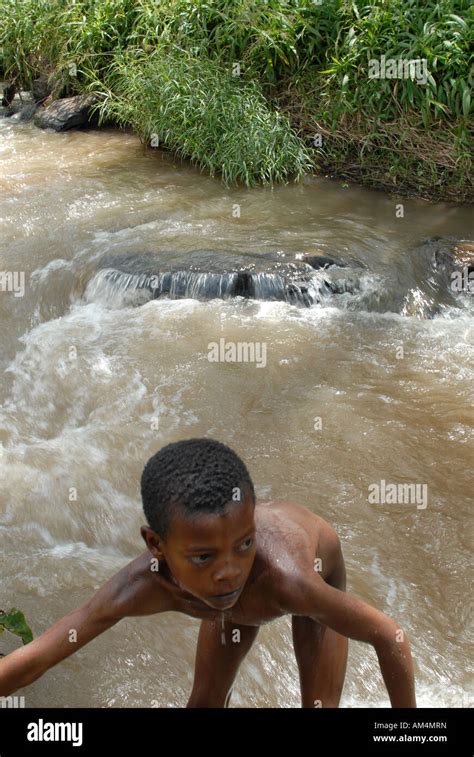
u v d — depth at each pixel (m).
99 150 9.58
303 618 2.65
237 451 5.00
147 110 9.36
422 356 6.01
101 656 3.57
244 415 5.31
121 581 2.27
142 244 7.17
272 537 2.32
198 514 1.90
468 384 5.67
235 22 9.57
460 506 4.61
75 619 2.22
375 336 6.25
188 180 8.77
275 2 9.61
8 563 4.23
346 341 6.14
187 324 6.21
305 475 4.82
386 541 4.39
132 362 5.81
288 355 5.90
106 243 7.27
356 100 9.11
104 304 6.70
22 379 5.85
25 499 4.70
